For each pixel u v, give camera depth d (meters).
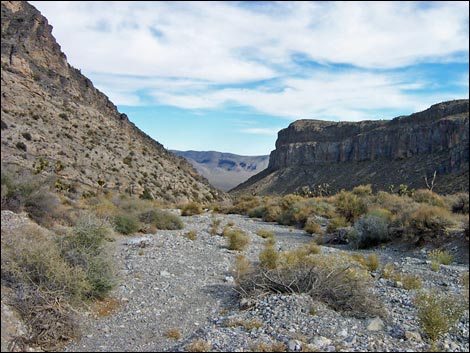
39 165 33.75
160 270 13.45
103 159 53.34
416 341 8.58
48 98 58.16
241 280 12.00
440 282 14.37
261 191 198.25
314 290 10.67
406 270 16.03
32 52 67.38
